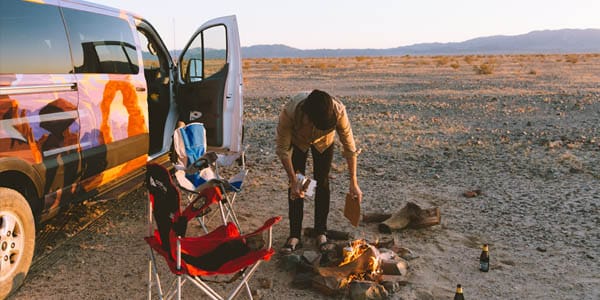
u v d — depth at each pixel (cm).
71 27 466
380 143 1048
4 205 376
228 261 318
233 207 628
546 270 452
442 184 734
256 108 1669
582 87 2364
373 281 414
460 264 465
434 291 414
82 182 473
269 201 655
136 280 432
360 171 809
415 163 866
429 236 535
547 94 2025
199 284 307
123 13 573
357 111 1586
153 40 671
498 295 407
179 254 293
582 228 554
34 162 405
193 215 380
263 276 440
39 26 423
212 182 436
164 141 655
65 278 433
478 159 889
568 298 402
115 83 520
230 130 657
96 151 484
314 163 484
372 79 3061
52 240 515
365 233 543
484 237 532
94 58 494
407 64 5541
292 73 3759
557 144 998
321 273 413
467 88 2388
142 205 631
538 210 614
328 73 3728
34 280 427
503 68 4250
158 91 681
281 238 526
